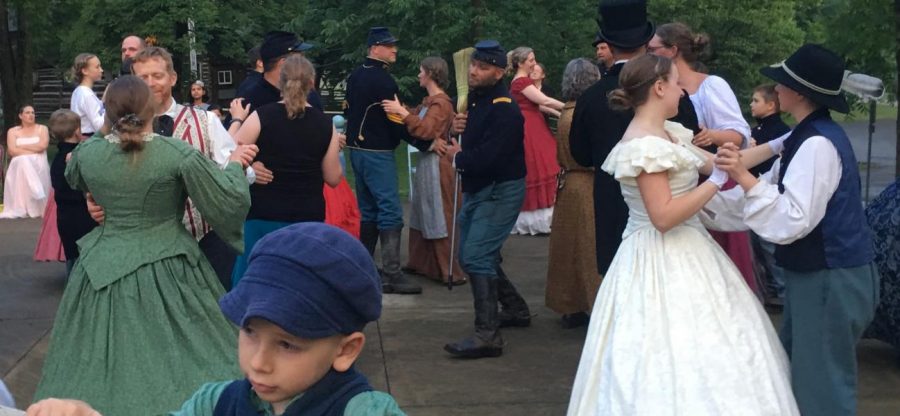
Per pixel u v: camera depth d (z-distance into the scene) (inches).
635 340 138.7
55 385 151.9
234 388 72.0
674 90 146.6
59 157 241.9
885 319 204.2
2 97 885.2
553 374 209.6
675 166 140.6
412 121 267.7
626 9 175.6
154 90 171.9
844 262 142.4
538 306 268.8
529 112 369.1
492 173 212.5
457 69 275.4
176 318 153.9
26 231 412.5
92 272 153.1
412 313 260.1
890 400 192.4
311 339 63.8
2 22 860.0
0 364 219.9
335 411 66.4
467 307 266.1
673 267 141.5
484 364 216.2
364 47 681.0
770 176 160.2
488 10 670.5
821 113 146.2
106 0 692.1
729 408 133.9
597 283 231.6
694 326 138.1
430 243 292.5
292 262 63.3
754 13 890.7
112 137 155.4
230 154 175.2
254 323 64.1
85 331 152.6
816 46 143.9
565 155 233.1
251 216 186.4
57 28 886.4
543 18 695.7
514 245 355.3
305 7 779.4
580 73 229.3
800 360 145.3
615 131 171.3
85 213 233.8
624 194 148.9
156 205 155.3
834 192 142.3
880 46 501.7
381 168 273.4
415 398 195.5
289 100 184.9
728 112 194.9
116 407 149.3
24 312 267.6
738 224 155.2
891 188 207.0
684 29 199.6
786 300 150.9
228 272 175.8
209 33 797.9
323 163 192.1
